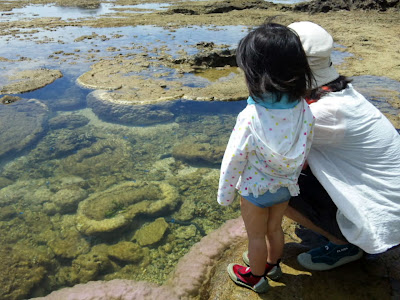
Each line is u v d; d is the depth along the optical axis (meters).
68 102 5.96
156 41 10.14
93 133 5.03
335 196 1.97
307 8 15.16
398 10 14.64
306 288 2.17
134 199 3.61
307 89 1.74
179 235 3.18
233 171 1.81
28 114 5.51
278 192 1.81
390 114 5.21
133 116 5.48
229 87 6.60
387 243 1.92
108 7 16.83
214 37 10.74
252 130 1.72
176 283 2.47
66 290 2.47
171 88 6.54
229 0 16.56
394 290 2.11
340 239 2.13
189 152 4.47
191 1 18.89
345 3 15.25
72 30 11.54
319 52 1.89
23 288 2.65
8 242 3.10
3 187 3.87
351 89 2.00
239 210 3.51
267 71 1.61
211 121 5.37
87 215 3.40
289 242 2.60
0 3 17.78
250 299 2.13
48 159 4.40
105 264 2.88
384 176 1.92
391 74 7.15
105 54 8.74
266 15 14.40
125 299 2.35
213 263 2.61
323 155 2.04
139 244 3.08
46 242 3.11
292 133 1.72
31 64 7.89
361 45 9.52
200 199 3.68
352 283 2.18
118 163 4.33
